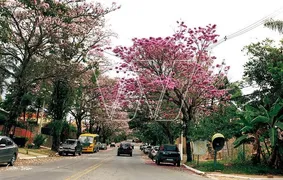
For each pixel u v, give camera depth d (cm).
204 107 2816
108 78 3925
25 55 2495
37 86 3422
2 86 3020
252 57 2186
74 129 6862
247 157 2294
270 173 1886
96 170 1775
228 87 2903
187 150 2750
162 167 2322
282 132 1950
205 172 1906
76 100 3831
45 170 1666
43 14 2225
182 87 2617
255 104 2175
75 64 2708
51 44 2534
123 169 1942
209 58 2673
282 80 1877
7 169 1656
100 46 3055
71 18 2370
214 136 2028
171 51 2500
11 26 2256
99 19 2766
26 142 4112
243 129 1925
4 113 4372
